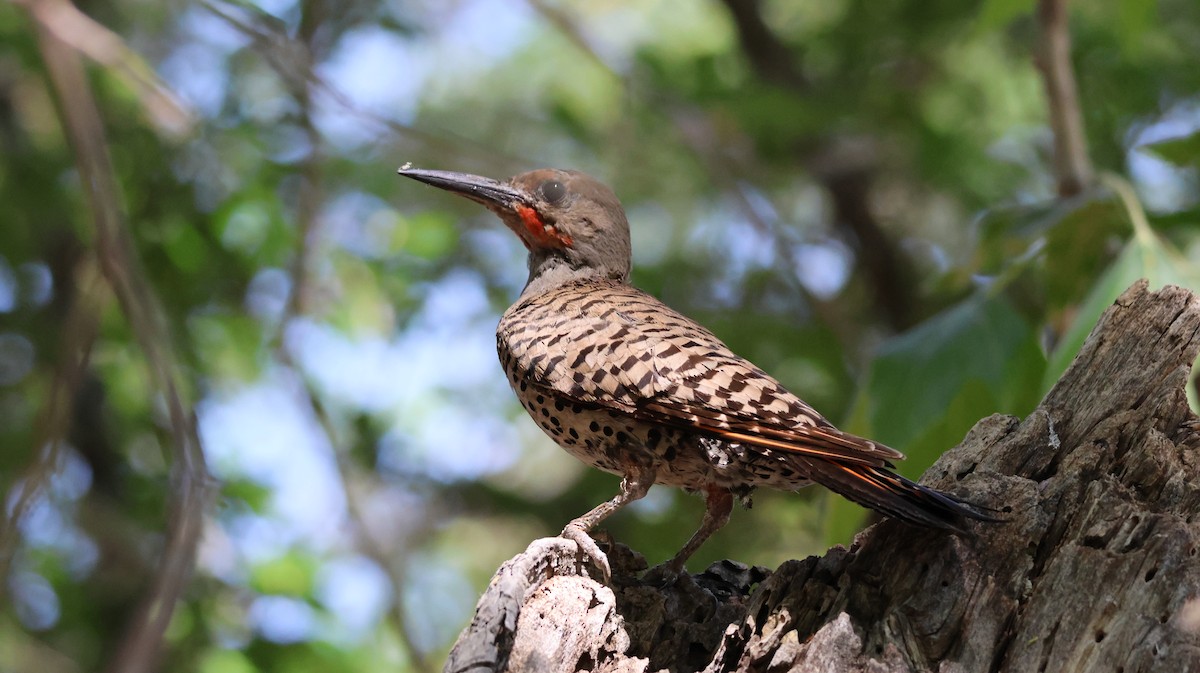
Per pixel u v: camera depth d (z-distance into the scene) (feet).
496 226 56.44
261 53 34.86
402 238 47.26
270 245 43.93
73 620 46.26
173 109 29.99
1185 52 51.88
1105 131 52.49
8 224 46.57
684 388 22.06
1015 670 17.95
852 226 61.72
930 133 53.57
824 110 50.67
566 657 19.52
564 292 26.94
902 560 19.57
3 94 47.96
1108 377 20.94
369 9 48.57
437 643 60.64
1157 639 17.25
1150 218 33.94
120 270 26.45
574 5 62.34
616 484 52.34
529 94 63.41
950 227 64.08
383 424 53.52
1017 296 43.14
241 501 43.06
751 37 57.98
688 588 22.41
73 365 27.25
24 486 26.13
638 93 48.78
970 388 29.35
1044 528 19.22
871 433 29.22
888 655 18.26
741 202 48.91
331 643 41.55
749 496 23.29
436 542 60.75
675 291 57.41
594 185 29.45
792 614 19.70
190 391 41.88
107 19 48.62
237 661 39.68
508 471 61.72
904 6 54.34
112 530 46.88
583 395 23.17
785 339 53.42
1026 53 54.13
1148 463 19.66
